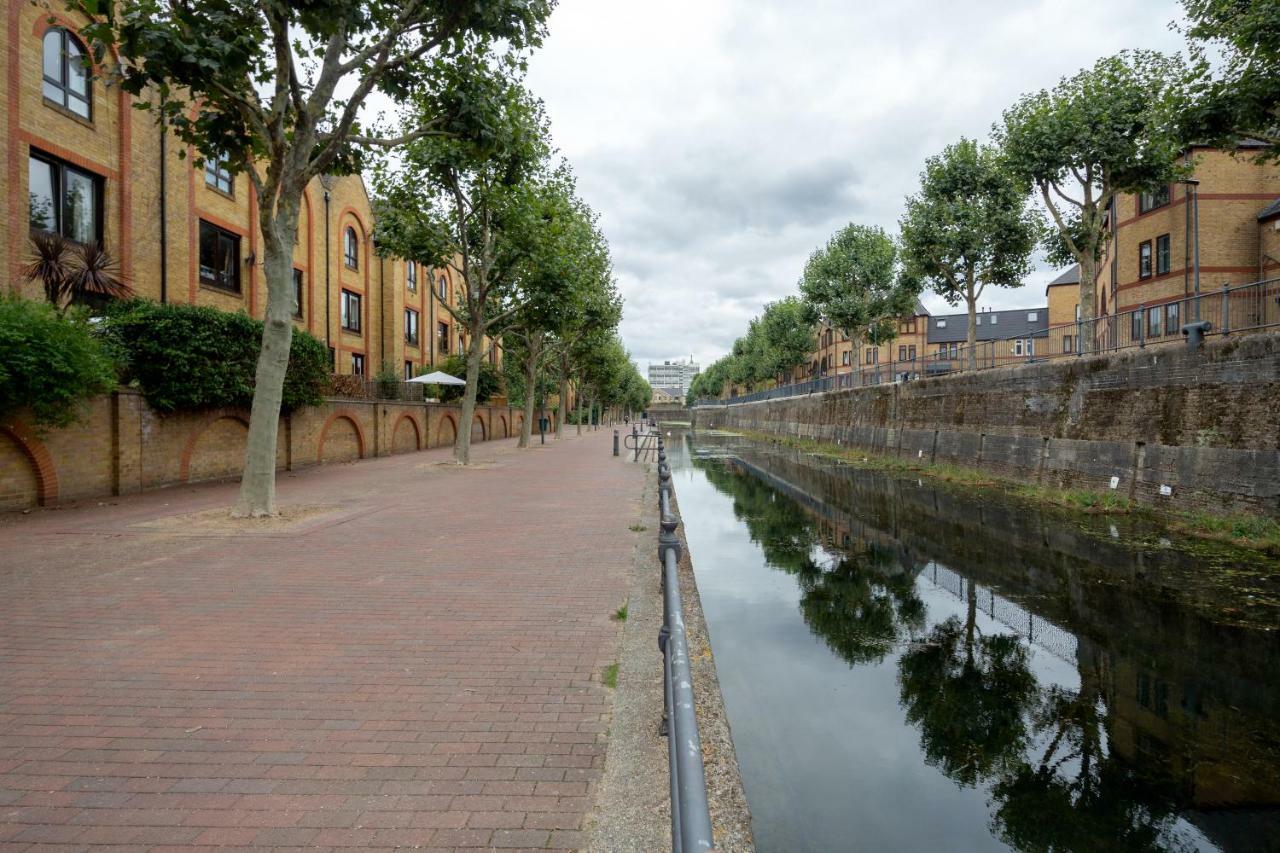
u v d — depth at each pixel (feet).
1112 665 19.20
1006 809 12.36
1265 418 34.14
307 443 62.23
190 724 11.26
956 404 70.59
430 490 45.21
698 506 51.67
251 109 29.14
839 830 11.62
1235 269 74.13
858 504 51.24
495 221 63.26
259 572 21.90
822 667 19.52
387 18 33.60
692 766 4.91
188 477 46.70
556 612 17.67
